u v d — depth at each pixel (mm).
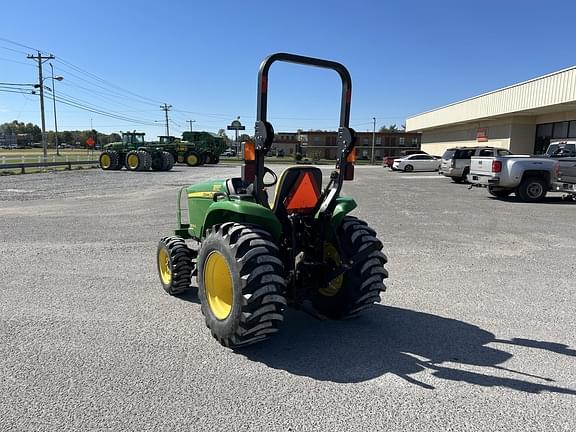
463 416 2816
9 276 5812
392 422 2742
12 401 2922
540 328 4285
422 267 6457
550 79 21953
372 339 4027
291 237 4090
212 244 3783
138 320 4367
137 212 11523
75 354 3613
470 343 3943
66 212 11461
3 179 22656
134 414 2785
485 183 15195
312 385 3184
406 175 30906
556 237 8617
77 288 5340
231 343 3662
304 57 3781
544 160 14289
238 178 4613
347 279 4258
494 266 6527
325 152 84062
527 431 2668
